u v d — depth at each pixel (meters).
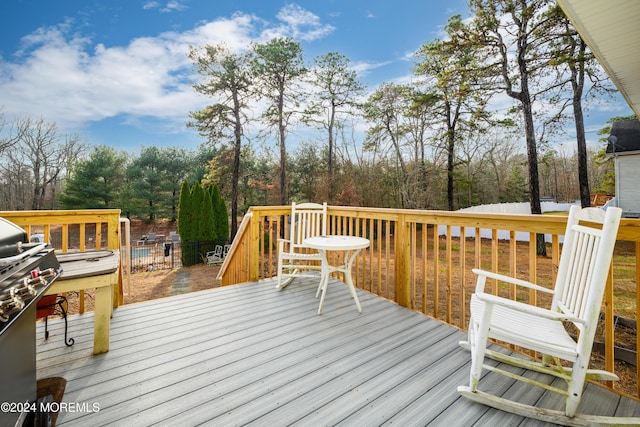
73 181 20.20
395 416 1.55
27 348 1.29
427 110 12.94
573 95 9.39
